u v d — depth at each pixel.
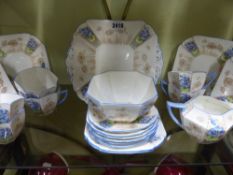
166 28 0.82
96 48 0.79
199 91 0.76
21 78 0.76
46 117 0.80
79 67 0.80
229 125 0.66
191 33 0.83
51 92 0.75
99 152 0.71
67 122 0.82
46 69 0.79
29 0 0.75
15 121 0.65
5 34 0.79
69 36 0.81
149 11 0.79
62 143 0.84
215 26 0.83
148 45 0.79
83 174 0.91
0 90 0.75
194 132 0.69
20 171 0.78
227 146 0.76
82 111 0.80
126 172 0.85
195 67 0.83
